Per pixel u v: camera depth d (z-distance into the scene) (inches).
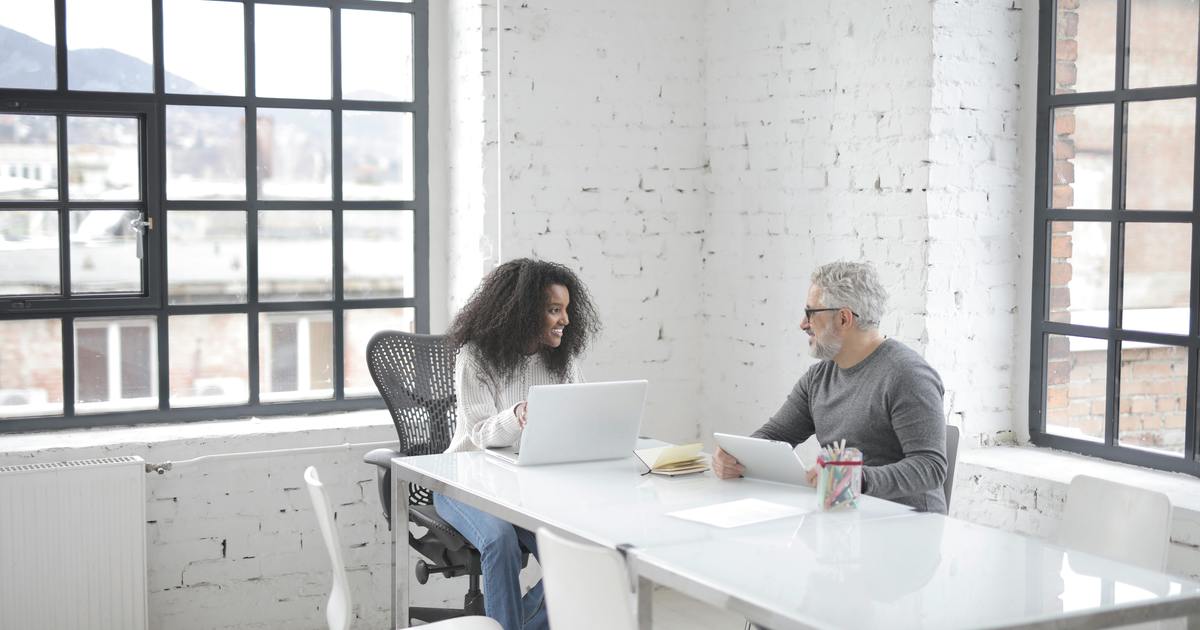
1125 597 82.2
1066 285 151.5
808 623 75.6
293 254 172.2
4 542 139.9
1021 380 157.2
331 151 173.6
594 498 109.1
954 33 149.8
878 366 121.0
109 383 163.2
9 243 156.3
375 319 177.9
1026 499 139.1
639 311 181.3
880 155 155.8
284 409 171.3
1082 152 148.7
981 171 153.6
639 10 178.1
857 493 105.0
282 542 161.5
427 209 179.9
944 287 151.7
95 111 159.2
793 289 169.9
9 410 157.5
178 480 155.3
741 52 176.7
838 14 161.0
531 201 171.9
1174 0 137.2
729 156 180.1
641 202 180.2
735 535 96.3
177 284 165.8
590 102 175.2
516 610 125.5
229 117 167.6
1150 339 140.6
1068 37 149.6
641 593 92.4
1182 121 136.6
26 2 155.6
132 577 146.6
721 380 183.5
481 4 167.9
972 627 75.4
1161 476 137.5
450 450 138.5
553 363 140.9
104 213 161.2
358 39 174.2
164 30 163.0
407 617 131.1
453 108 177.3
